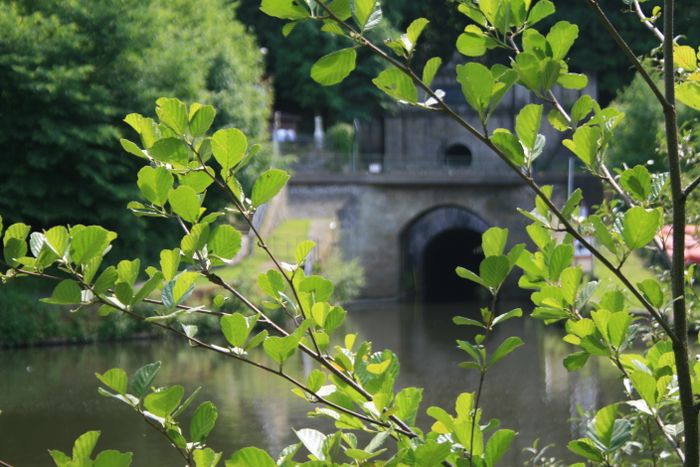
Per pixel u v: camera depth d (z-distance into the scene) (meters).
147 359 31.19
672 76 3.04
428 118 69.31
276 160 49.81
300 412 22.36
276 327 3.31
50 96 38.78
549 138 62.91
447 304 56.19
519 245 3.10
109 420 22.23
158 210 3.19
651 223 3.03
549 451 18.69
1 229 3.07
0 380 27.48
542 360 30.16
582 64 65.00
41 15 41.62
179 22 49.84
